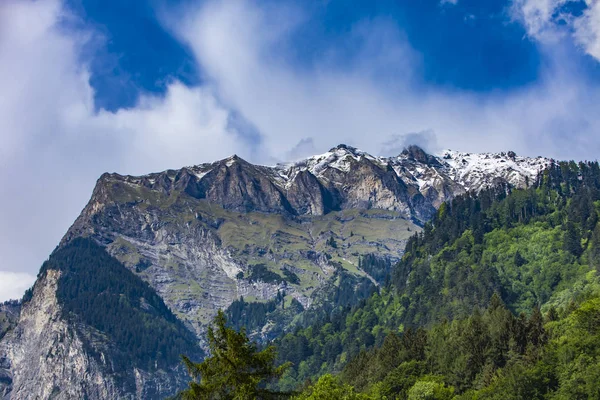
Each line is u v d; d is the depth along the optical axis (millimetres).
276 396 88250
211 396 86625
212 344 89438
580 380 167375
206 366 88062
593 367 167625
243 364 87250
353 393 135000
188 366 88312
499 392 179875
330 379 134875
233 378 86625
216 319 90625
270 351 89562
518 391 175500
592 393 161750
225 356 87188
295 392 92062
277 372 88562
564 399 165750
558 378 175625
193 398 86062
